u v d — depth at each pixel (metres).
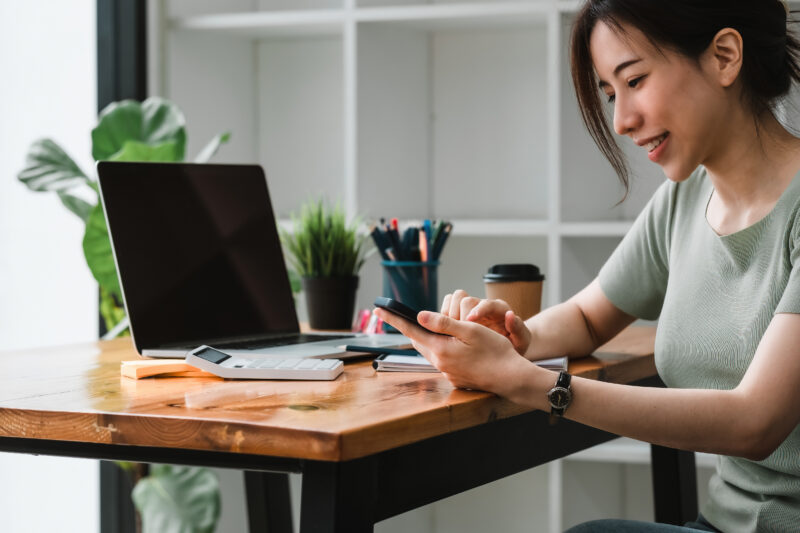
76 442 1.00
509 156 2.71
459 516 2.77
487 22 2.52
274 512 1.91
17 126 2.60
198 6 2.67
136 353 1.45
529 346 1.36
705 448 1.02
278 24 2.51
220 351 1.24
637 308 1.45
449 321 1.06
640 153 2.53
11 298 2.58
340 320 1.88
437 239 1.76
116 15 2.51
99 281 2.04
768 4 1.13
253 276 1.55
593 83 1.24
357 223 1.97
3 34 2.61
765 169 1.17
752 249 1.17
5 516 2.57
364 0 2.52
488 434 1.11
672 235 1.36
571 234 2.33
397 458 0.96
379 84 2.54
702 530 1.21
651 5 1.09
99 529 2.56
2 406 0.98
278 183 2.87
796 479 1.17
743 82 1.15
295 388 1.09
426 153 2.76
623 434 1.03
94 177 2.48
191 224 1.48
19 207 2.59
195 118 2.66
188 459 0.95
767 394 1.01
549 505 2.58
